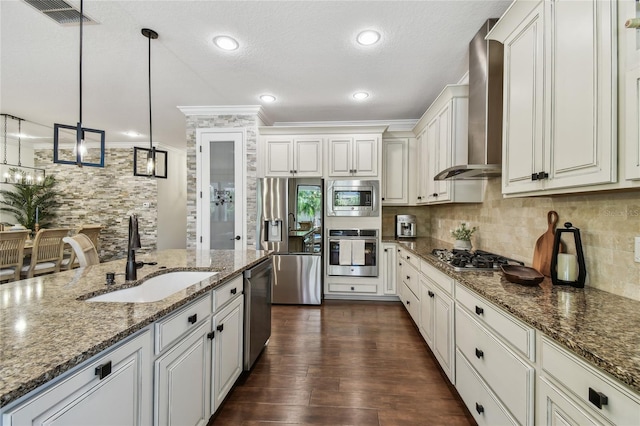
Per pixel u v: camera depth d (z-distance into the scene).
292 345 2.59
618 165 0.96
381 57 2.47
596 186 1.07
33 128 4.68
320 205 3.74
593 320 0.99
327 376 2.10
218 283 1.53
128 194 5.78
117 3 1.83
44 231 3.69
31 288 1.35
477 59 2.11
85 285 1.41
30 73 2.80
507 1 1.79
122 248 5.75
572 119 1.13
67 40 2.25
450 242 3.46
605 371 0.73
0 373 0.63
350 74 2.79
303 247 3.75
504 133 1.64
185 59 2.53
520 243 2.00
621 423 0.70
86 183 5.81
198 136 3.78
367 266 3.83
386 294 3.84
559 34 1.20
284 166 3.92
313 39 2.22
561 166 1.19
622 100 0.94
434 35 2.16
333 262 3.87
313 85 3.04
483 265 1.92
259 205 3.71
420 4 1.83
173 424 1.17
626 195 1.22
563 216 1.58
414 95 3.29
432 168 3.11
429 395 1.88
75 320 0.95
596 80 1.02
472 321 1.53
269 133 3.91
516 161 1.52
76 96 3.37
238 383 2.01
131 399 0.95
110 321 0.95
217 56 2.48
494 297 1.27
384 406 1.78
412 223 4.09
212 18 1.98
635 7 0.89
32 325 0.91
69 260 4.22
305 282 3.74
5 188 5.46
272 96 3.35
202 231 3.80
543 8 1.30
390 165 3.99
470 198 2.56
